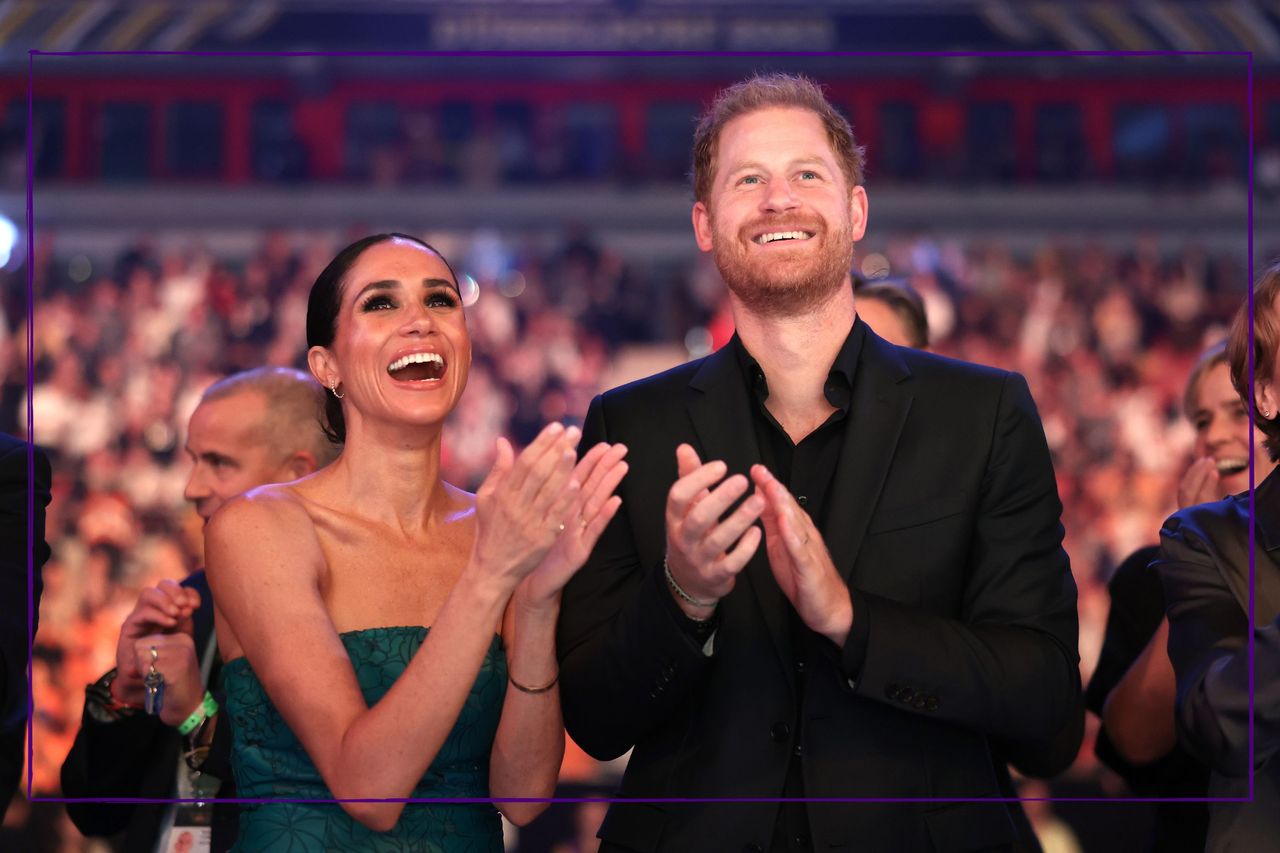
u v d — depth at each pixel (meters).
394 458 2.05
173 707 2.32
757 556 1.90
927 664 1.76
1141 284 13.61
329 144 15.16
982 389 1.94
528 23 15.25
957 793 1.86
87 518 10.53
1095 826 4.13
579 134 15.31
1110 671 2.58
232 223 14.48
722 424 1.95
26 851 4.10
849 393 1.93
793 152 1.91
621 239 14.83
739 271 1.90
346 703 1.87
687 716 1.92
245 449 2.63
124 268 13.07
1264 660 1.77
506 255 14.05
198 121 14.95
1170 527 2.01
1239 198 14.77
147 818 2.38
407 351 2.00
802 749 1.84
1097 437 12.22
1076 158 15.08
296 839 1.92
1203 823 2.37
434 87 15.20
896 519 1.87
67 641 8.77
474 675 1.82
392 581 2.02
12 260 13.85
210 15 14.88
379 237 2.09
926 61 15.09
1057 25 15.15
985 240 14.80
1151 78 15.14
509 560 1.80
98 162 14.80
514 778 1.96
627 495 1.96
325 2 15.10
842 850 1.80
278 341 12.70
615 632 1.84
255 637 1.92
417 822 1.95
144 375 12.12
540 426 12.34
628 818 1.91
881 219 14.70
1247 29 15.03
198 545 6.68
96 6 14.88
